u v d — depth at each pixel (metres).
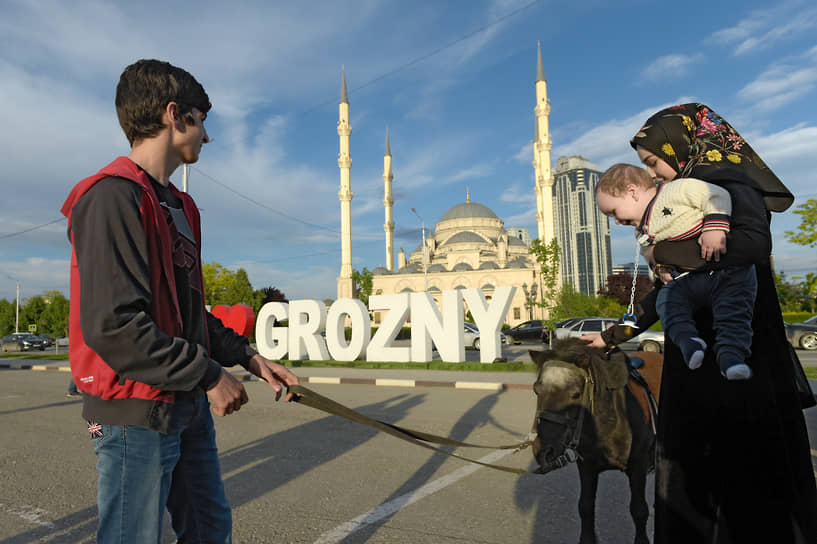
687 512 1.93
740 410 1.85
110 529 1.63
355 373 14.84
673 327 1.98
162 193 1.92
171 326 1.78
